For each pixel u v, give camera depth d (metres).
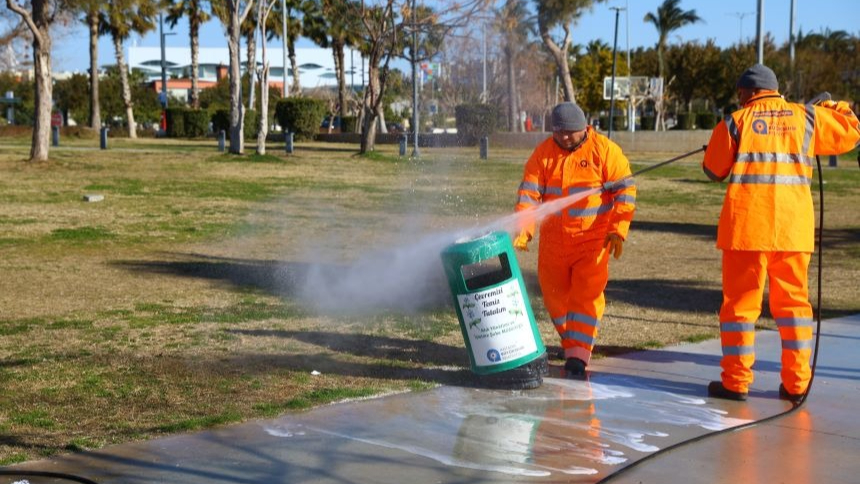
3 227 14.22
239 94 32.22
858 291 9.72
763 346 7.12
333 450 4.73
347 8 33.94
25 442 4.82
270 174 25.52
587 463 4.59
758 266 5.51
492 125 41.28
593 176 6.07
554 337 7.44
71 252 12.09
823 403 5.58
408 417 5.28
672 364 6.55
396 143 45.59
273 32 64.62
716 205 20.16
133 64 102.50
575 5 37.47
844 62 56.44
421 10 32.62
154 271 10.72
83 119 68.81
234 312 8.37
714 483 4.32
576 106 6.10
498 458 4.64
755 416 5.36
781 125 5.49
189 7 60.44
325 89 75.56
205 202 18.44
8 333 7.39
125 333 7.42
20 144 39.03
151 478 4.35
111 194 19.39
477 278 5.98
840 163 34.84
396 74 48.09
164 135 54.81
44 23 26.20
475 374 5.92
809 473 4.44
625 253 12.94
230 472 4.43
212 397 5.63
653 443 4.89
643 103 65.19
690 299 9.26
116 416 5.26
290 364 6.46
